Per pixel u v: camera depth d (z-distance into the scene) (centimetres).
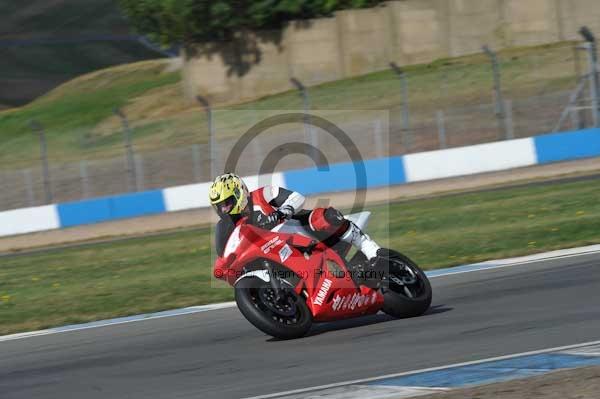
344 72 12238
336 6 12512
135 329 3173
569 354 2130
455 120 9506
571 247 4009
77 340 3084
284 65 12381
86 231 7662
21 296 4378
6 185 9506
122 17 16750
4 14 16700
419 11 12112
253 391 2117
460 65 11294
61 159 10350
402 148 9050
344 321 2891
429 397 1836
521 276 3409
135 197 8088
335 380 2134
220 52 12500
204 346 2733
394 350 2384
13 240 7694
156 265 4972
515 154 8050
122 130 11275
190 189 8106
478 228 4950
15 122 12594
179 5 12100
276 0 12362
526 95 9856
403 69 11912
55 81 14562
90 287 4425
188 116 10925
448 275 3656
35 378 2544
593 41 8975
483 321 2652
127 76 14075
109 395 2238
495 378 1972
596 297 2838
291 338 2620
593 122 8800
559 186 6475
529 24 11619
